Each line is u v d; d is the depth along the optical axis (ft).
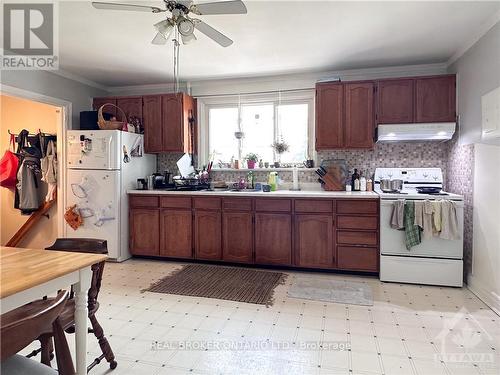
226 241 12.51
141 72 13.52
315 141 12.72
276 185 13.73
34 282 4.17
